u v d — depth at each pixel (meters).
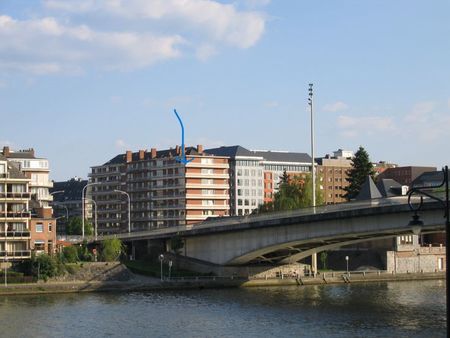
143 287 117.62
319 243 119.81
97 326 80.00
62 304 97.75
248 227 120.31
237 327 79.00
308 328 77.88
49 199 197.50
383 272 142.25
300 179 162.00
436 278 142.62
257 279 126.62
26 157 196.25
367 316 86.06
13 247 126.62
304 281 129.25
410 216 95.06
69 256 126.00
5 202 126.31
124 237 154.62
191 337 73.56
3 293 108.12
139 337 73.69
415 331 75.25
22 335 75.00
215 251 131.38
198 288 121.12
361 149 195.88
